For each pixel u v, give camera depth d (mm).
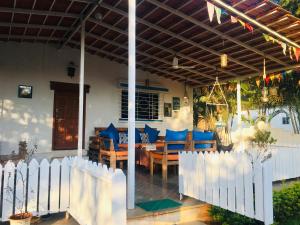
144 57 8500
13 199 3670
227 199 3916
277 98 11625
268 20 5305
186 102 10734
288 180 6574
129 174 4031
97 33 7176
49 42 8125
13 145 7582
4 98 7543
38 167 3850
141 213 3791
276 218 4301
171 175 6555
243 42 6570
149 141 8031
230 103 13516
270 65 7973
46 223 3766
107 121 9117
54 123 8227
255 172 3561
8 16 5836
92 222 3330
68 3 5539
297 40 6051
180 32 6512
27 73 7867
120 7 5707
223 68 8609
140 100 9977
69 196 4023
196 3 5223
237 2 4801
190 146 6195
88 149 8594
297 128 11930
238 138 9336
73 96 8586
